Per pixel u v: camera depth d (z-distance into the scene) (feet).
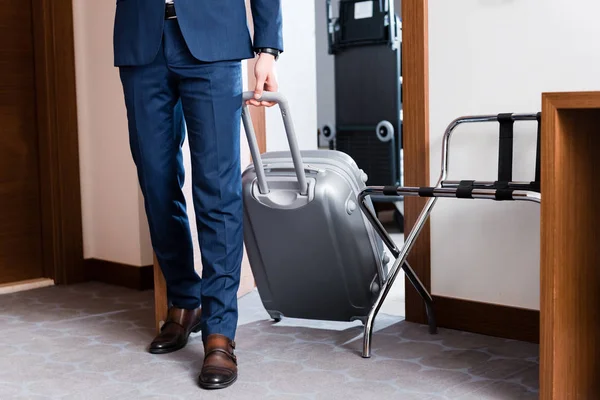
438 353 7.66
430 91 8.52
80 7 11.67
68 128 11.62
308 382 6.88
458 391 6.58
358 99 17.26
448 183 7.89
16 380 7.13
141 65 7.16
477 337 8.22
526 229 7.97
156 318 8.38
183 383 6.93
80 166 11.83
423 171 8.57
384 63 16.85
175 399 6.54
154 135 7.36
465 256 8.43
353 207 7.68
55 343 8.33
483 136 8.14
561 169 5.62
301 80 12.31
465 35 8.21
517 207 8.02
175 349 7.90
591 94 5.33
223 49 6.91
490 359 7.45
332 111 24.50
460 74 8.28
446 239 8.55
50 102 11.47
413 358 7.50
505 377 6.91
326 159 7.81
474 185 7.47
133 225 11.28
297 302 8.37
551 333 5.68
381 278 8.17
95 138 11.73
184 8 6.84
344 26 17.16
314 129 12.60
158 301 8.34
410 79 8.59
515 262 8.08
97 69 11.55
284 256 7.98
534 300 7.98
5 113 11.32
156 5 7.00
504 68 7.97
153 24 7.03
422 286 8.24
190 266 8.03
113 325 9.07
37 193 11.71
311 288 8.14
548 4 7.63
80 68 11.75
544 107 5.58
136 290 11.19
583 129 5.89
